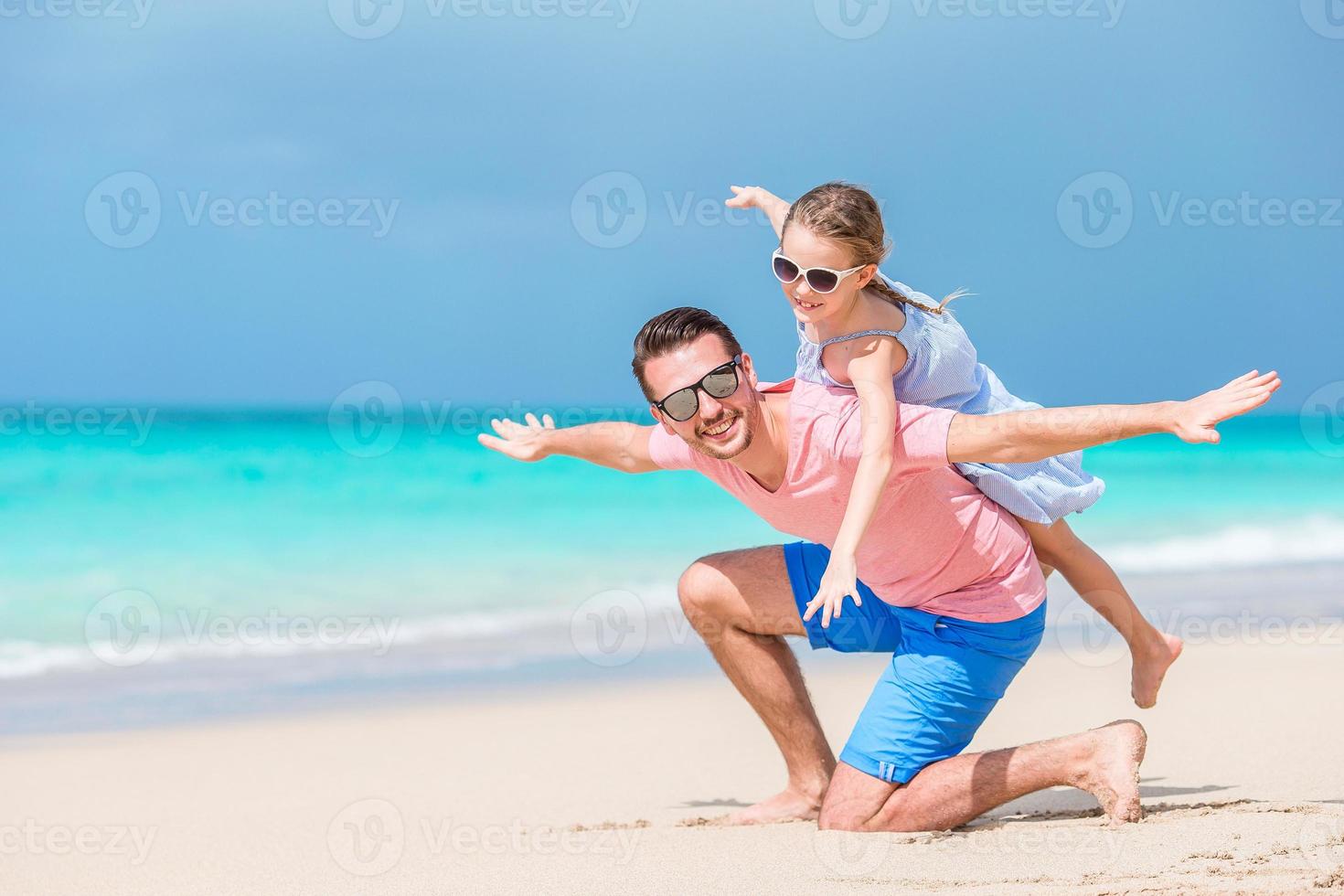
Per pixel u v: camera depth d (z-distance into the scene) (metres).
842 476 3.70
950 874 3.40
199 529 13.87
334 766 5.43
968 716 4.01
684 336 3.69
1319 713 5.93
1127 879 3.22
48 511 14.59
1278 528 14.91
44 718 6.44
